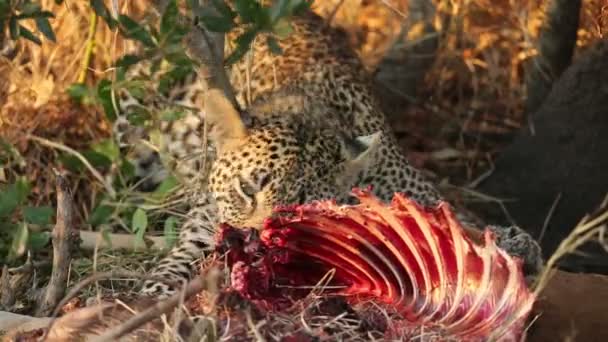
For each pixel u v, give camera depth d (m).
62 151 11.23
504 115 13.35
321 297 6.54
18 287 8.68
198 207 9.80
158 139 10.57
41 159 11.18
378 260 7.08
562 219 11.38
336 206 6.93
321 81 10.33
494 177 12.05
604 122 11.70
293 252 7.12
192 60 8.65
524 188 11.75
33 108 11.66
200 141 10.75
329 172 9.44
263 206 9.04
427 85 13.46
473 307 6.57
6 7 7.82
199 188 9.88
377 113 10.58
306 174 9.23
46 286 8.58
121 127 11.19
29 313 8.31
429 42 13.14
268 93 10.24
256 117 9.62
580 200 11.38
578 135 11.73
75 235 8.73
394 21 13.67
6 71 11.98
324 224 7.02
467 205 11.79
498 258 6.50
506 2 13.63
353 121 10.24
